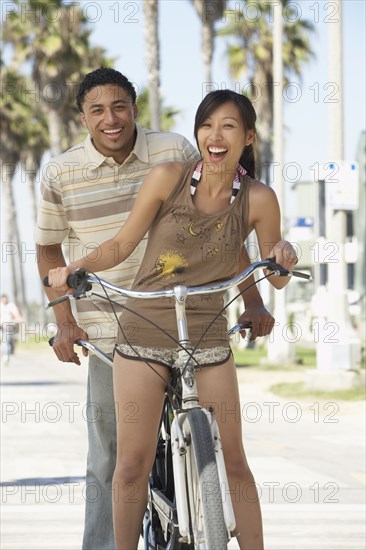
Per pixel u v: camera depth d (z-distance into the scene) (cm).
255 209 662
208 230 654
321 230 2439
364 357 3009
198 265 658
